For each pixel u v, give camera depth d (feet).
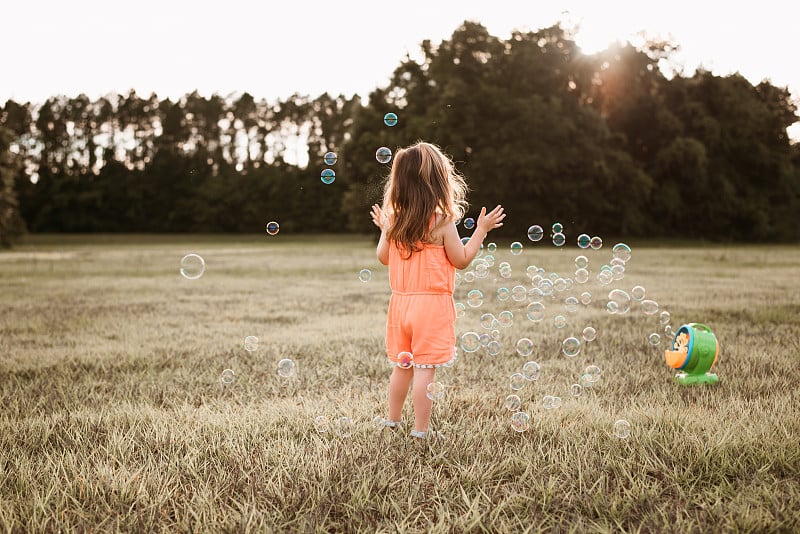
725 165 89.35
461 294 21.68
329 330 14.17
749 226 89.20
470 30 79.66
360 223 86.43
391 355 7.17
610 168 78.74
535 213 78.95
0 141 85.71
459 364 10.64
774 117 92.22
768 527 4.81
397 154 7.18
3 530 4.83
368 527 4.87
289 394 8.86
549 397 8.24
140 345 12.56
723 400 8.11
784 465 5.90
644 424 7.19
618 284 25.02
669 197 84.74
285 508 5.17
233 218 148.25
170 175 155.94
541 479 5.69
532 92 78.69
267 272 33.76
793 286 23.58
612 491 5.50
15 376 9.90
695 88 90.17
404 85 84.02
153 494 5.46
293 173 149.89
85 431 7.10
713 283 25.07
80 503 5.36
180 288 24.95
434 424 7.41
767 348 11.46
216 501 5.35
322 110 163.02
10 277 30.99
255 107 163.02
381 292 22.94
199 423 7.31
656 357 11.12
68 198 150.00
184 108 161.17
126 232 153.48
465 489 5.61
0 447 6.63
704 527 4.83
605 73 86.69
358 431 7.06
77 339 13.21
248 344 10.09
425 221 6.76
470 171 75.66
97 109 160.76
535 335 13.43
